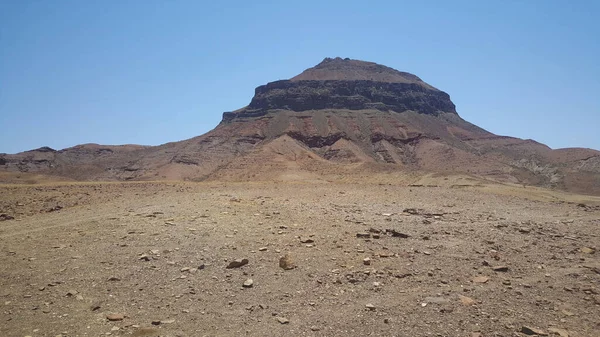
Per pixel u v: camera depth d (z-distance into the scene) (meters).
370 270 8.38
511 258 9.46
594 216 15.95
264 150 111.44
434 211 15.18
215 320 6.45
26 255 9.02
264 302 7.05
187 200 16.09
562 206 19.23
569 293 7.63
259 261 8.74
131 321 6.36
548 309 6.98
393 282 7.89
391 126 140.88
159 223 11.52
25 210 15.30
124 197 17.75
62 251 9.24
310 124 136.50
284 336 6.03
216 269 8.32
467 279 8.12
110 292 7.29
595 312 6.91
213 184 26.44
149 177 112.25
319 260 8.87
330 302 7.08
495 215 15.02
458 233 11.42
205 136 141.50
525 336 6.11
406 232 11.23
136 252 9.08
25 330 6.06
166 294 7.26
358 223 12.16
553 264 9.16
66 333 6.00
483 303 7.11
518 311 6.88
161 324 6.30
